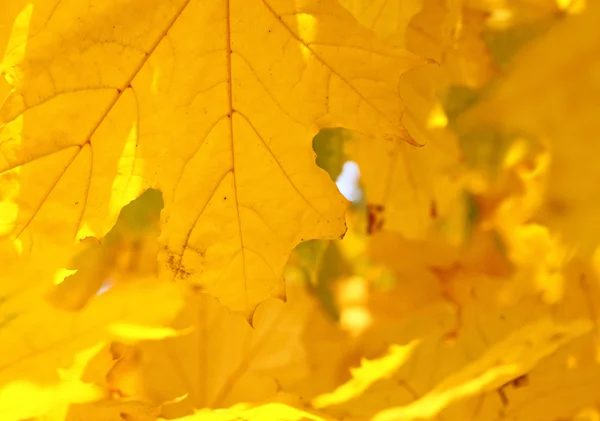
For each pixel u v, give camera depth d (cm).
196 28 45
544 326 49
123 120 45
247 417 45
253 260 46
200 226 46
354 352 50
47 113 45
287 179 46
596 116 54
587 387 49
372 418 48
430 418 48
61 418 47
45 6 44
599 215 52
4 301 48
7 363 47
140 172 46
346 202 46
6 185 45
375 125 45
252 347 50
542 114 55
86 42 45
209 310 50
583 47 54
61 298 48
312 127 46
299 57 45
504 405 48
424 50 49
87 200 45
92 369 47
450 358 50
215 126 46
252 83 45
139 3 45
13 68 44
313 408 47
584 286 51
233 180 46
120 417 47
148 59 45
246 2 45
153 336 48
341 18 45
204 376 49
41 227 45
